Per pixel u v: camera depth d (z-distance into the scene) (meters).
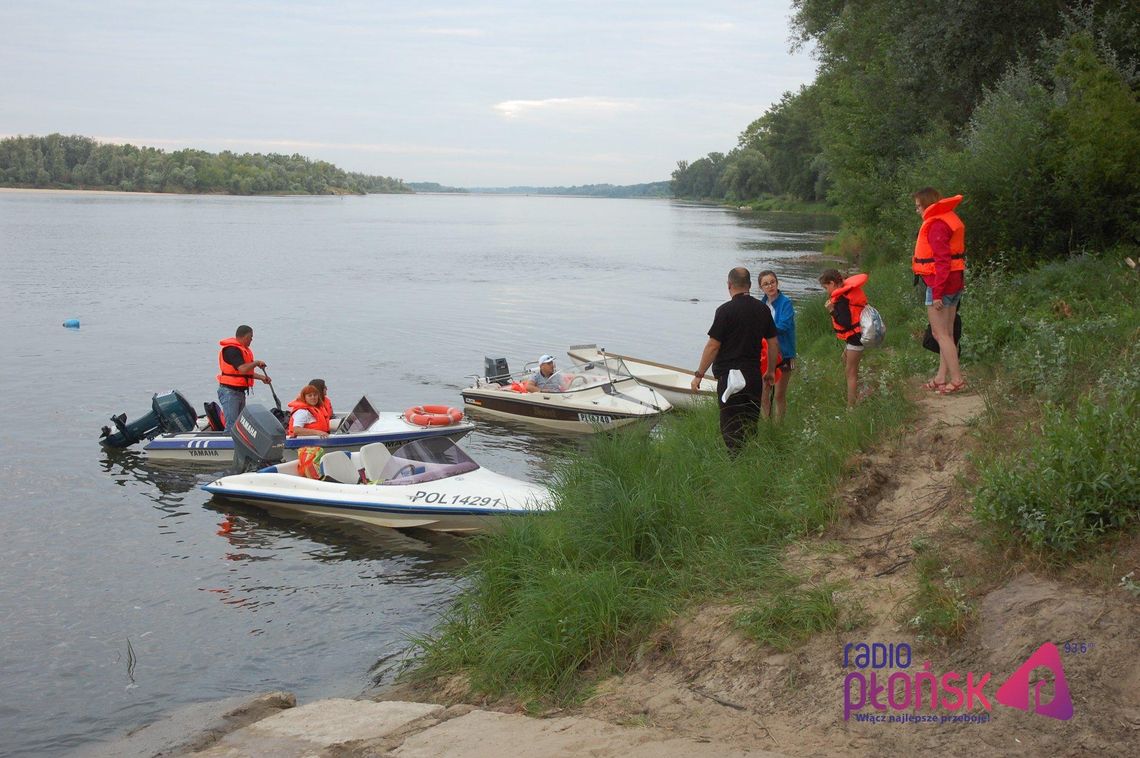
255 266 43.38
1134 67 16.05
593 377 15.76
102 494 11.64
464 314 27.25
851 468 7.26
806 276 34.91
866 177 28.06
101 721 6.45
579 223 108.88
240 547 9.89
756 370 8.57
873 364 11.30
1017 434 6.67
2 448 13.52
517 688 5.92
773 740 4.50
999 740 4.07
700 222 102.56
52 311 27.19
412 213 151.88
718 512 7.36
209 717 6.19
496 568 7.47
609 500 7.66
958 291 8.57
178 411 13.91
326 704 6.13
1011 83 17.19
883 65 26.72
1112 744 3.87
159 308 28.11
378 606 8.34
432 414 13.63
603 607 6.23
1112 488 5.08
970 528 5.79
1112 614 4.49
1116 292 11.23
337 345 21.89
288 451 12.88
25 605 8.37
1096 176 13.84
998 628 4.72
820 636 5.27
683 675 5.45
